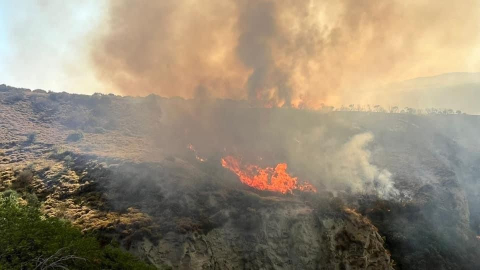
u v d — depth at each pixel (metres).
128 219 31.84
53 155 46.84
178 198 36.34
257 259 32.25
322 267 32.88
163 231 30.95
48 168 42.00
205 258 30.80
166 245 30.02
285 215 34.81
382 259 33.88
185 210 34.91
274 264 32.22
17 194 34.00
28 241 19.72
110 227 30.23
